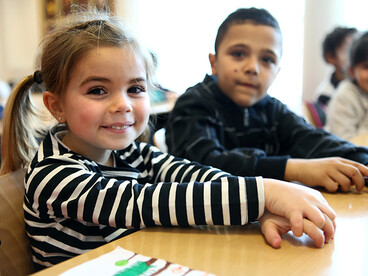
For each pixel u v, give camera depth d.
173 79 3.37
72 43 0.66
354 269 0.44
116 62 0.65
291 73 2.84
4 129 0.79
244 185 0.58
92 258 0.47
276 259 0.47
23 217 0.73
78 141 0.74
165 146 1.28
